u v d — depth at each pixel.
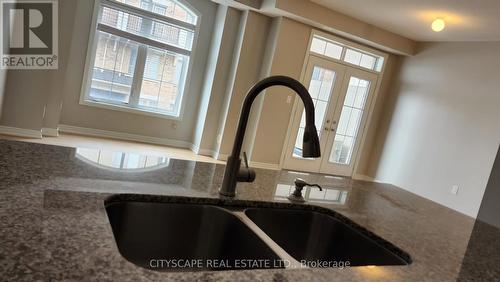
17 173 0.89
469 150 4.93
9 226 0.61
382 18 5.16
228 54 5.74
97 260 0.56
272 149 5.79
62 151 1.20
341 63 6.02
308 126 0.95
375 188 1.75
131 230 0.93
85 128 5.50
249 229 0.91
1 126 4.45
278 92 5.63
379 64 6.34
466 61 5.19
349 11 5.18
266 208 1.12
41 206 0.72
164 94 6.04
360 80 6.26
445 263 0.89
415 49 6.06
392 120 6.27
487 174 4.68
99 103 5.50
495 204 4.54
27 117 4.54
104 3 5.27
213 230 1.03
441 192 5.21
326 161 6.30
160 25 5.73
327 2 5.01
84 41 5.22
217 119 5.89
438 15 4.47
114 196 0.88
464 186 4.92
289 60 5.57
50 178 0.90
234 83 5.59
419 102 5.82
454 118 5.21
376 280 0.70
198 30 5.94
